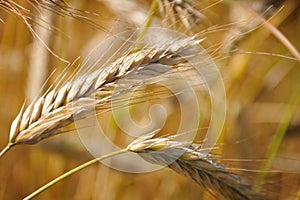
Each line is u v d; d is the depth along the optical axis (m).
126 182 0.67
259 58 0.75
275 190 0.55
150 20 0.56
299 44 0.80
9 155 0.67
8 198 0.67
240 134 0.66
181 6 0.57
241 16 0.62
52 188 0.67
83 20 0.50
